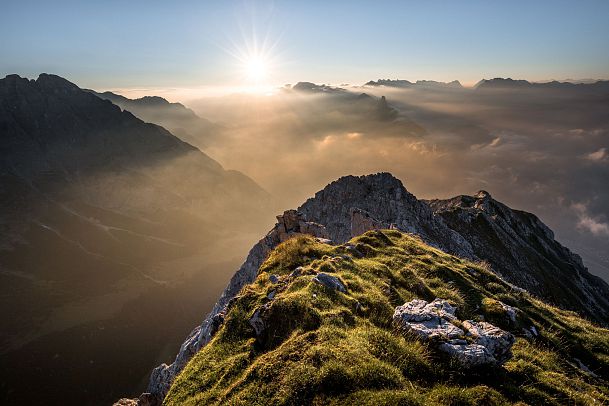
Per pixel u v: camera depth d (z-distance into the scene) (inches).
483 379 574.9
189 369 711.1
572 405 573.0
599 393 635.5
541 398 566.9
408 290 936.9
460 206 5324.8
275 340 693.3
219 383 629.9
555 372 689.0
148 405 1096.2
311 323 684.1
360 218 2351.1
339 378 527.8
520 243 5009.8
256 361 628.7
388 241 1323.8
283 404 516.1
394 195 4416.8
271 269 1122.0
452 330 642.8
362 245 1250.0
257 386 567.5
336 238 3481.8
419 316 692.1
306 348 608.1
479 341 614.5
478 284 1094.4
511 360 692.7
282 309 724.7
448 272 1083.9
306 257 1143.6
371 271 1007.6
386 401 480.1
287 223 2463.1
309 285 813.9
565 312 1163.3
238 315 801.6
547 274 4451.3
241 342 731.4
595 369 802.8
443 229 4242.1
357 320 716.0
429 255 1231.5
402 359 587.5
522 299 1066.1
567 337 900.6
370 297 819.4
